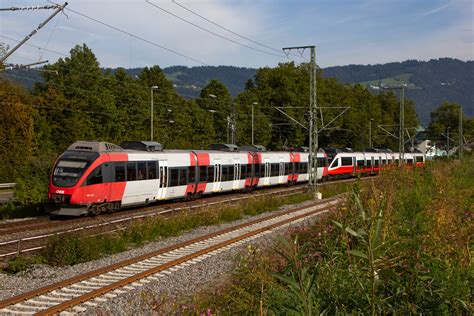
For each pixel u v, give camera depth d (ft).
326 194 115.34
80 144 77.87
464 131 443.32
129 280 38.06
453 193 46.88
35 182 82.33
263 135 231.71
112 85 202.28
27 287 37.11
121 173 79.51
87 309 31.27
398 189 47.34
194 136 228.22
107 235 55.11
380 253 20.15
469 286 21.93
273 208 91.71
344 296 21.61
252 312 24.90
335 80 307.17
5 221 70.03
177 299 32.60
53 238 48.49
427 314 20.07
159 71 237.25
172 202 99.81
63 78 190.90
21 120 155.22
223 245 53.83
